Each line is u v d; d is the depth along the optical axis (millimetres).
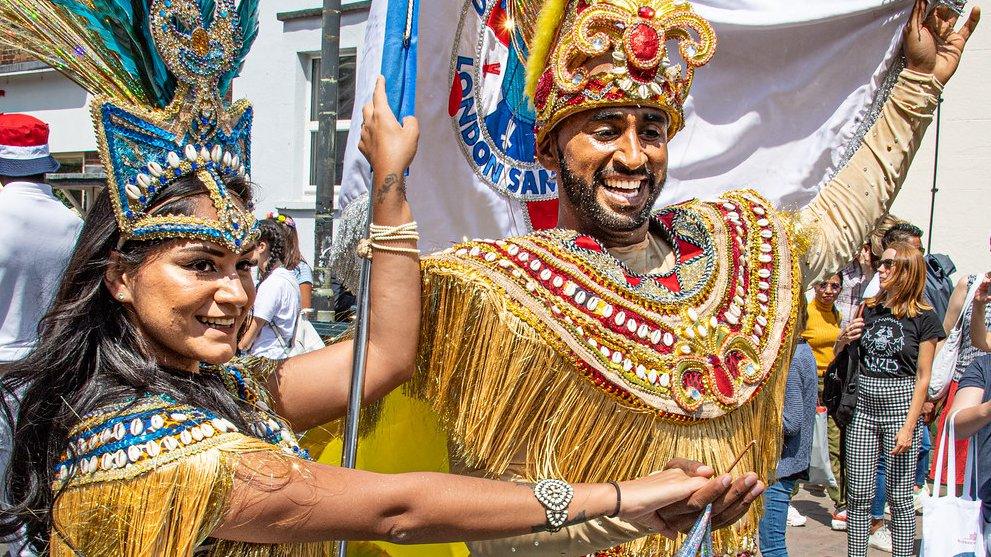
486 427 1522
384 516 1217
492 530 1298
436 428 1719
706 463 1609
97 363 1195
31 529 1231
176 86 1252
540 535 1527
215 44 1268
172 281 1181
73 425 1159
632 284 1674
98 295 1211
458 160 2066
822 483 5117
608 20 1615
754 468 1717
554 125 1711
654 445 1579
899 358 4125
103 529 1099
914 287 4184
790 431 3816
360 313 1466
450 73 2012
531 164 2152
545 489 1336
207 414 1189
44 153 3004
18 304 2828
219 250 1209
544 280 1586
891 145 2121
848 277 5855
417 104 1994
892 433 4164
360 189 1713
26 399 1213
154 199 1196
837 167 2186
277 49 7113
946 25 2146
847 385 4238
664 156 1702
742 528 1731
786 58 2223
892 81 2150
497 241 1657
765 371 1716
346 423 1423
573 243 1666
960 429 2742
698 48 1715
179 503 1101
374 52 1707
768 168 2266
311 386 1500
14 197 2865
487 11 2031
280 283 3602
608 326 1582
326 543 1435
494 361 1529
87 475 1115
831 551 4691
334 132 4461
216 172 1257
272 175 7227
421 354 1603
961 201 6621
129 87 1236
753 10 2172
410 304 1499
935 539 2645
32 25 1224
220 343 1220
